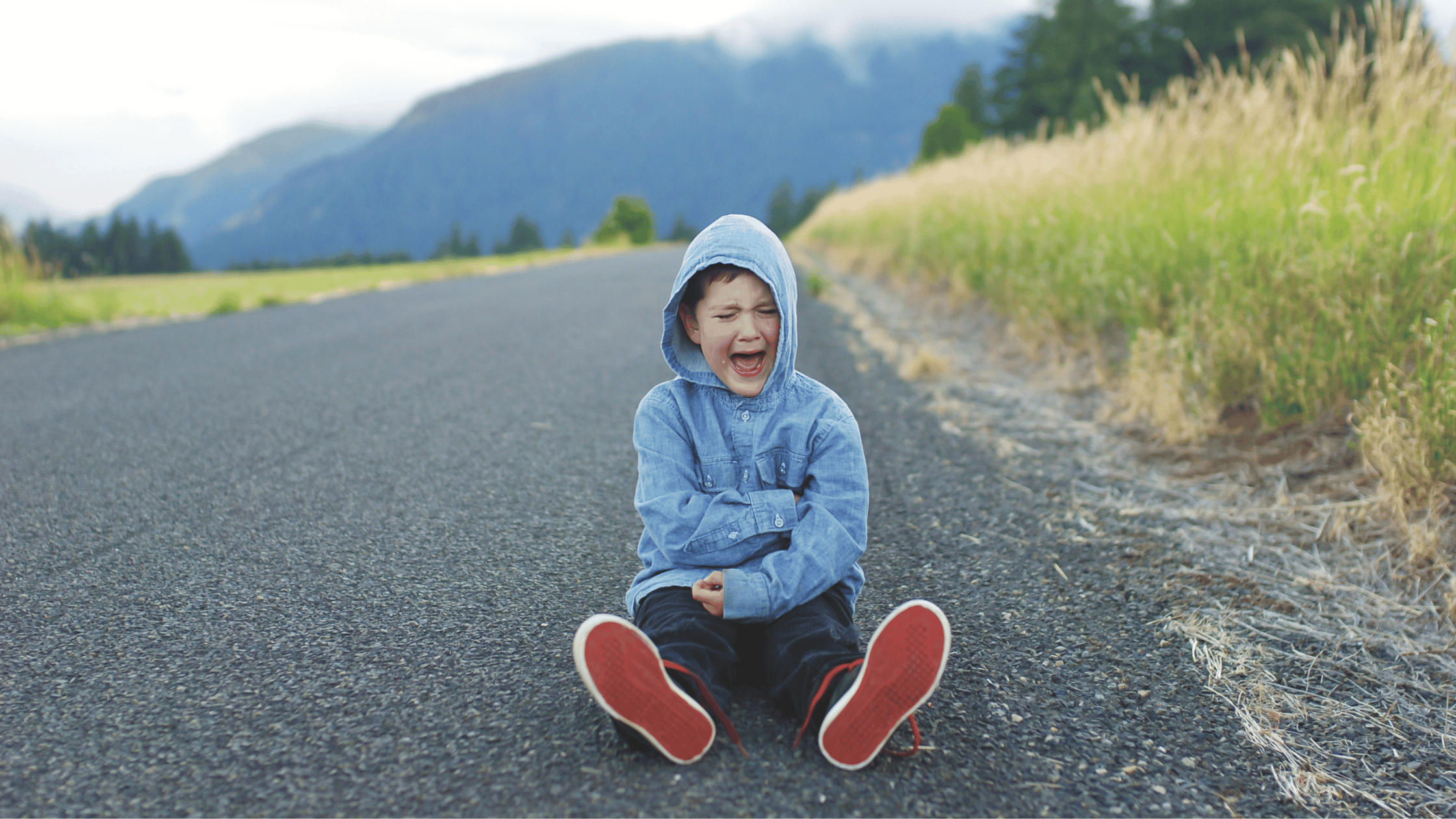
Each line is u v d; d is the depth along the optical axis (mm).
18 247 7551
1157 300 3889
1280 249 3352
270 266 87688
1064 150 6840
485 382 4621
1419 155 3318
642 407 1713
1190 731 1495
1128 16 33750
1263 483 2643
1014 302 5441
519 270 14234
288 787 1287
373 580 2105
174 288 11906
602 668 1252
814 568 1509
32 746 1393
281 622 1865
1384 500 2264
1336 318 2834
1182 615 1924
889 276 9742
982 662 1725
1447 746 1463
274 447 3336
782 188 126250
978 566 2211
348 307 8312
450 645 1763
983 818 1247
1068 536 2395
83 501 2691
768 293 1587
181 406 4055
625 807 1245
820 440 1636
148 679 1615
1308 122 3832
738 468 1651
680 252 24109
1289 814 1286
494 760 1361
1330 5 23516
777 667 1468
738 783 1312
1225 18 27094
